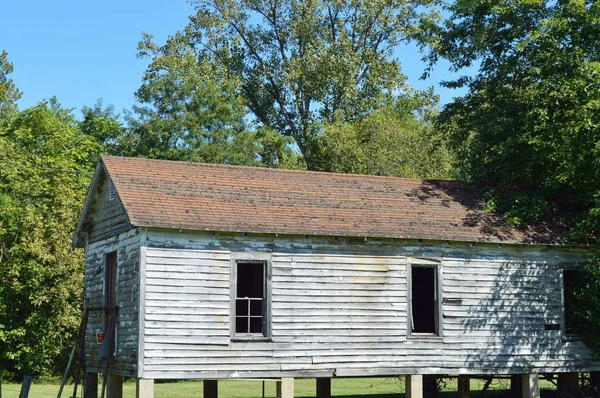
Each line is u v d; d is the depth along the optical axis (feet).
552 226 80.89
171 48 177.27
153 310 64.59
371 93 180.34
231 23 183.01
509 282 77.36
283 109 187.32
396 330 72.59
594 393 84.99
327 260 71.00
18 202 126.21
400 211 77.41
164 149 158.61
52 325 115.55
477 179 93.15
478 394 96.84
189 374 65.00
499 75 94.12
